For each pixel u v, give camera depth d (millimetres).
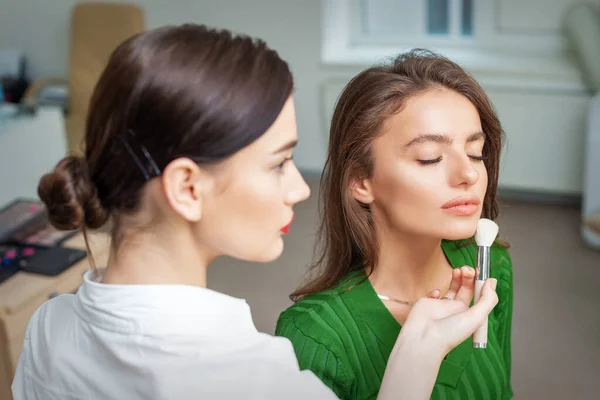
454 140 1050
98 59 4500
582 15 3785
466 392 1201
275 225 734
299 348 1136
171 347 705
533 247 3701
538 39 4098
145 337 710
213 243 741
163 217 724
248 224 724
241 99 675
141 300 718
